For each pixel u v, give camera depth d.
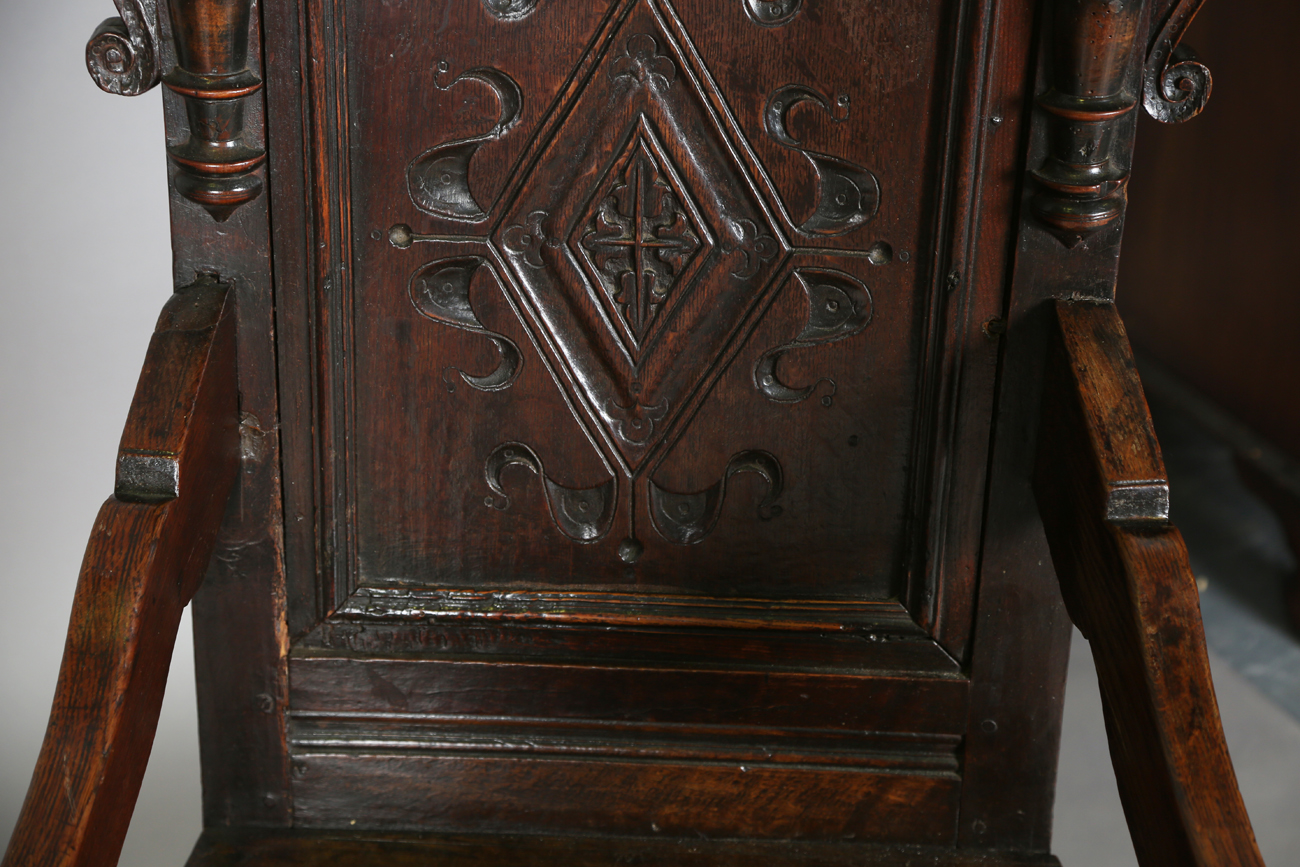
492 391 0.99
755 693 1.02
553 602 1.02
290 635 1.02
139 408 0.88
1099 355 0.91
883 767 1.04
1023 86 0.90
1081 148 0.89
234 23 0.86
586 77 0.93
